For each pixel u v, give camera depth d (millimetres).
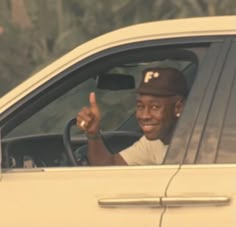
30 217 6730
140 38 7285
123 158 7715
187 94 7770
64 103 8133
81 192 6781
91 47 7375
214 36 7098
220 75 6941
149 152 7707
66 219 6676
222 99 6871
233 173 6625
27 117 7340
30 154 8031
